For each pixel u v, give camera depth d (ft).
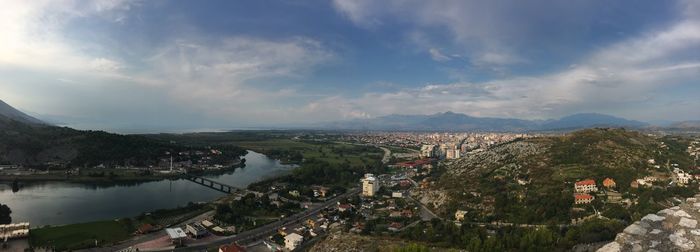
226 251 476.54
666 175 654.12
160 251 498.28
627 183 616.39
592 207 544.62
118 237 548.31
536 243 387.75
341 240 434.71
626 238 105.91
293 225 625.00
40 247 497.05
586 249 379.96
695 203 110.83
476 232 464.24
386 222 611.06
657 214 110.73
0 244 504.02
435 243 449.48
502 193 653.71
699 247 97.71
